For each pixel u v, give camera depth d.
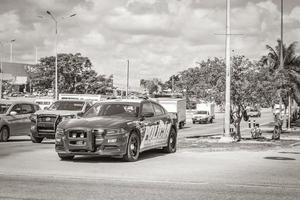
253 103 27.92
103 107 15.45
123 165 13.20
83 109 23.22
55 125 21.62
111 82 90.50
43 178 10.41
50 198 8.17
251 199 8.38
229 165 13.61
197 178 10.78
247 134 38.28
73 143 13.62
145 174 11.34
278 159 15.88
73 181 10.06
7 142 22.34
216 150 19.22
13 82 136.25
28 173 11.18
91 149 13.48
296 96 59.16
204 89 29.56
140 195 8.55
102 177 10.71
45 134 21.75
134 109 15.23
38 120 21.88
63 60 87.06
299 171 12.46
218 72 29.06
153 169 12.35
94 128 13.60
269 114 113.44
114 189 9.14
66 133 13.70
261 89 27.67
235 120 28.00
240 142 25.12
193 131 44.00
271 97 28.28
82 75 87.62
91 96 51.56
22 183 9.71
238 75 27.95
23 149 18.14
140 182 10.05
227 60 24.62
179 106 50.94
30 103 24.48
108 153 13.59
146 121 15.27
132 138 14.30
